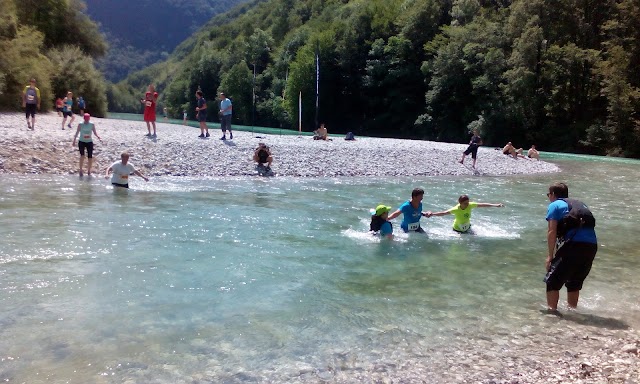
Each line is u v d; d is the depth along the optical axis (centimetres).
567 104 4972
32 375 425
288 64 8512
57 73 4238
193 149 1992
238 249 870
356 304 640
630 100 4341
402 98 6450
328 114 7275
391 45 6494
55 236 870
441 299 673
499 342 543
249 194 1449
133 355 471
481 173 2347
